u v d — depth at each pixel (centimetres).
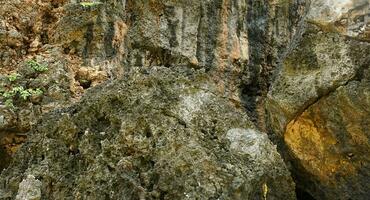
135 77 472
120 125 443
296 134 562
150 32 686
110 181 416
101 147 438
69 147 461
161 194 403
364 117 512
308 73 545
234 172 417
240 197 406
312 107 545
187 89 468
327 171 553
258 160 438
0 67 654
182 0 693
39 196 431
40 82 637
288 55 560
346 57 524
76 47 681
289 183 448
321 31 542
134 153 427
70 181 438
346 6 530
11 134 604
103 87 506
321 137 547
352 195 543
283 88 559
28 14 697
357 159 531
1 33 665
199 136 438
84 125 465
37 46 681
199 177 404
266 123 618
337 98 525
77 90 654
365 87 508
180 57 677
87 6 681
